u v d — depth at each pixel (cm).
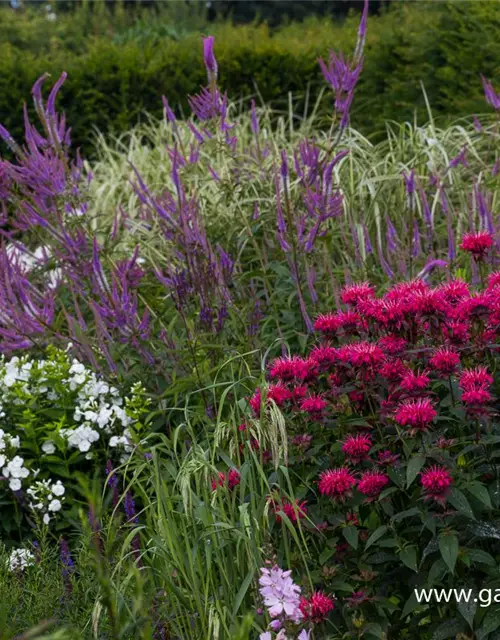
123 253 525
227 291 439
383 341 307
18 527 396
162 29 1263
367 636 292
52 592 321
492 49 691
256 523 302
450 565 265
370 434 315
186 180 565
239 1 1889
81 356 448
